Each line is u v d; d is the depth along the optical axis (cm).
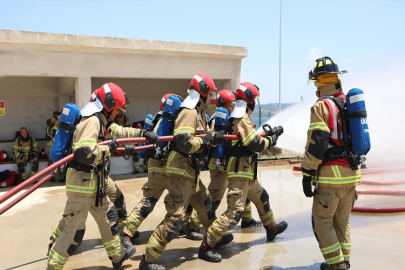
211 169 472
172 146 384
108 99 338
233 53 991
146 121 480
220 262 390
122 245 372
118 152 404
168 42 914
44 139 1041
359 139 309
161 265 378
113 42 853
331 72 329
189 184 382
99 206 350
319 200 320
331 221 327
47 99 1066
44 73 803
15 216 575
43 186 816
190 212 472
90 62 846
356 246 423
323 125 310
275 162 1067
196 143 363
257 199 434
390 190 703
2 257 411
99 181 339
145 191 432
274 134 419
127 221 414
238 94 397
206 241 394
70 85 937
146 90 1148
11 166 888
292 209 591
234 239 459
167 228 361
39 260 402
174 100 402
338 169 317
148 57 908
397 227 489
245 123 385
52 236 402
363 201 639
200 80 382
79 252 425
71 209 328
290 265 379
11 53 771
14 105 1027
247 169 395
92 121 326
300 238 460
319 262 386
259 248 428
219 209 596
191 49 940
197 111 385
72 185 330
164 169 427
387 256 393
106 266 386
